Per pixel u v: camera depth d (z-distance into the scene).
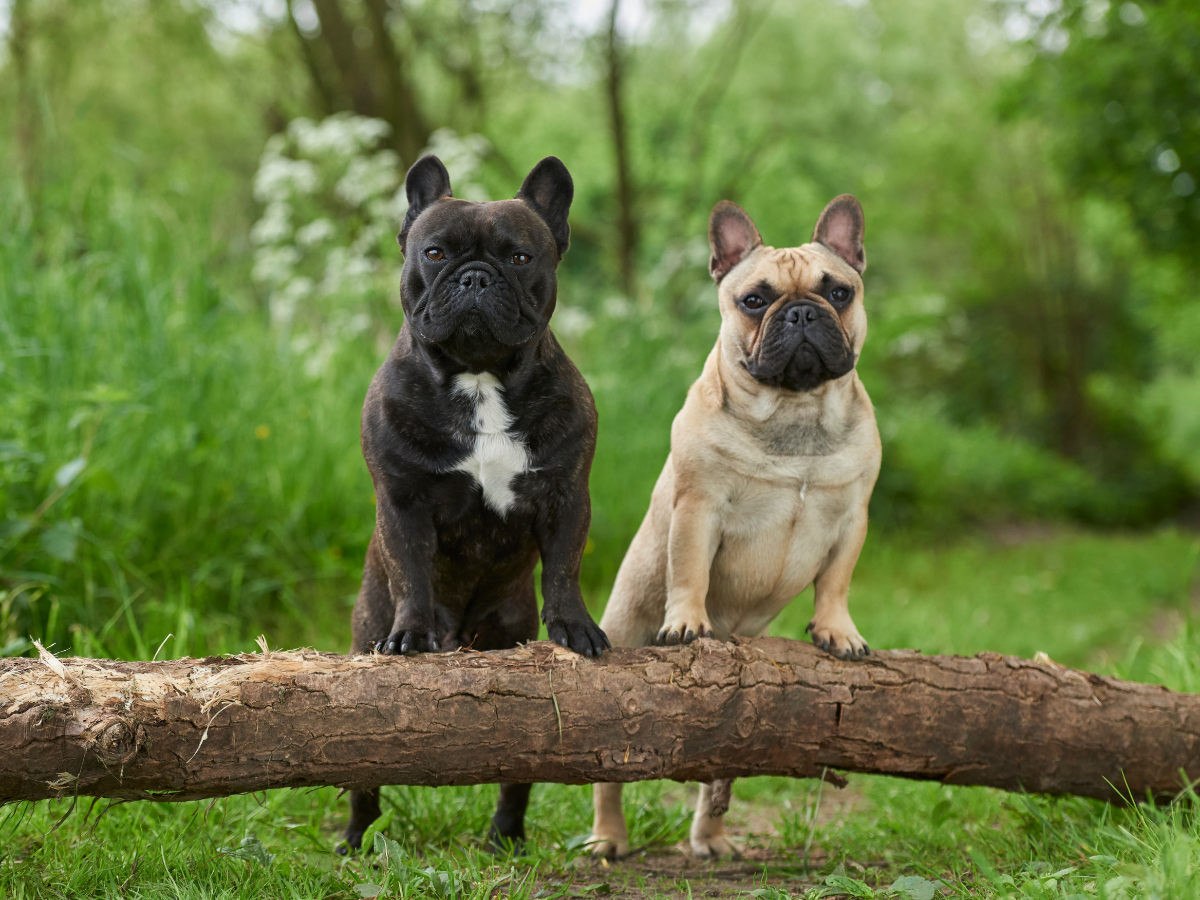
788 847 3.36
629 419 8.28
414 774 2.44
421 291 2.87
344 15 13.07
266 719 2.28
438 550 2.99
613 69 14.63
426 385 2.83
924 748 2.87
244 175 15.73
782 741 2.75
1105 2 12.23
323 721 2.32
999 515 15.48
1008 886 2.44
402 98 12.90
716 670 2.67
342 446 6.03
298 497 5.59
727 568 3.32
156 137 13.42
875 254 24.31
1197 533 16.72
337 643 4.88
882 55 22.67
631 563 3.56
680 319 10.90
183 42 13.04
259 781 2.31
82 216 5.89
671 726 2.60
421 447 2.82
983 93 21.50
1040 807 3.22
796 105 21.55
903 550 11.12
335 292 7.53
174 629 4.26
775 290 3.21
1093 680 3.05
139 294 5.38
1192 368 34.03
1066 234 22.48
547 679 2.51
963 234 23.33
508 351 2.79
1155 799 3.11
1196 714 3.08
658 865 3.22
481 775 2.49
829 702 2.76
